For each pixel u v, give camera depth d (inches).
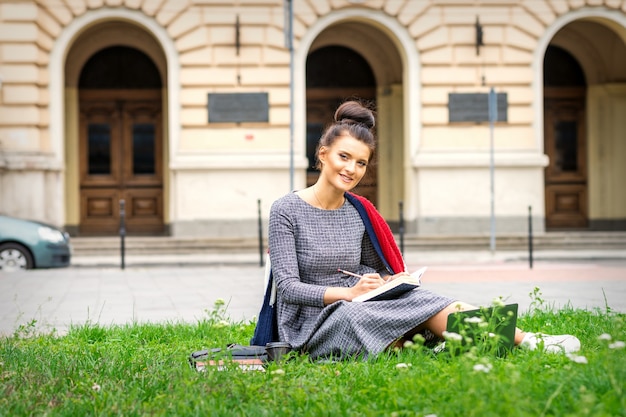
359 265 235.9
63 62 835.4
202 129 844.0
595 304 413.4
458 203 856.9
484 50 858.8
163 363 230.8
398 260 234.5
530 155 862.5
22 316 391.9
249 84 843.4
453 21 856.3
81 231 934.4
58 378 208.4
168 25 839.1
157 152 944.3
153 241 807.7
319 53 957.8
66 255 677.3
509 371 180.4
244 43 842.2
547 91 989.2
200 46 840.3
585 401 154.3
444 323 215.5
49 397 192.2
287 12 729.6
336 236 228.5
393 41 882.1
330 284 228.4
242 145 844.6
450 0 855.1
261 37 842.8
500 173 860.0
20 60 816.3
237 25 839.1
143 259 752.3
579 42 975.6
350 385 192.5
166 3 837.8
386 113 955.3
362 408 173.8
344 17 847.7
